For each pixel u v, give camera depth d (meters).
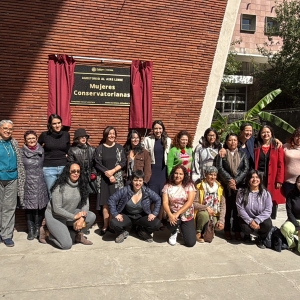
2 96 5.36
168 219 4.77
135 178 4.73
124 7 5.72
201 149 5.37
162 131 5.50
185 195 4.83
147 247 4.68
